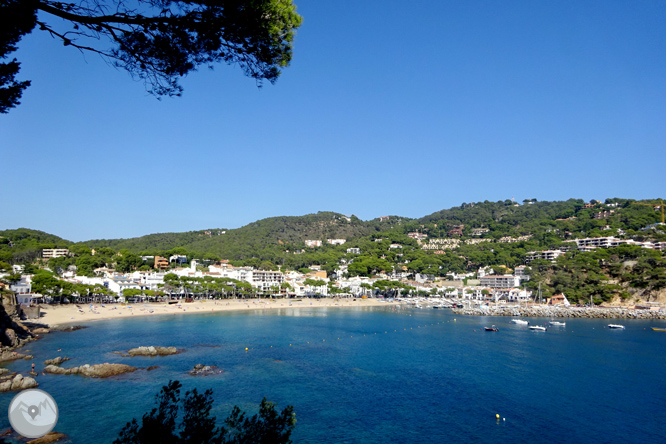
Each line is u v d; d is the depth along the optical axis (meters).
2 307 106.44
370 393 69.56
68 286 174.62
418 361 93.38
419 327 153.12
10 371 74.94
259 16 20.80
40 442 47.56
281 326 147.38
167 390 23.77
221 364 86.19
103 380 71.75
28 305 145.00
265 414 23.08
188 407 23.11
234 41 21.89
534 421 58.47
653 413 61.75
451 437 53.12
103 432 50.84
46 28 18.66
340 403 64.56
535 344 116.44
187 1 19.98
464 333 137.62
